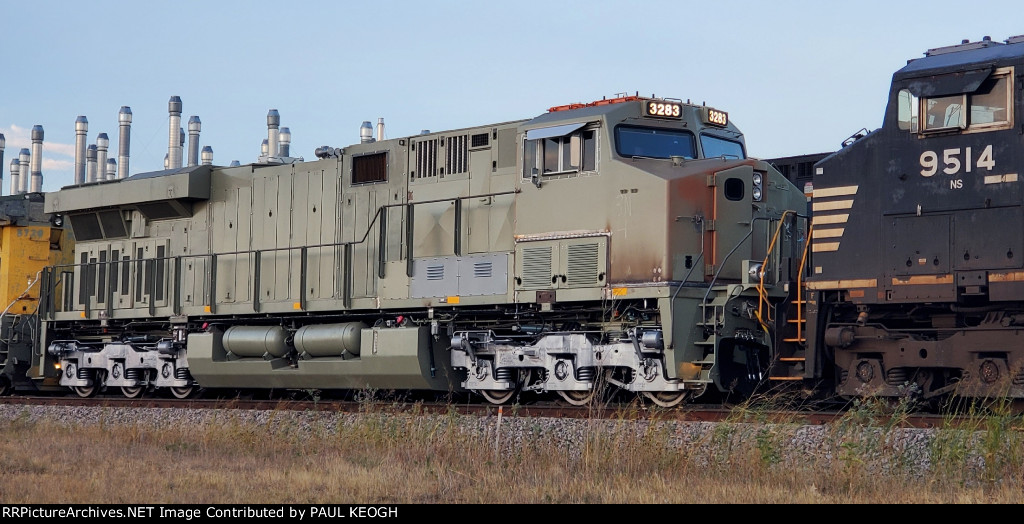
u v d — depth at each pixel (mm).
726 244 15383
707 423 12547
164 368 21578
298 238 19750
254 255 20328
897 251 13305
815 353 13953
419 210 17812
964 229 12781
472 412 15586
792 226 16250
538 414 15047
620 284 15281
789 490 10344
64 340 23922
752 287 15016
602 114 15633
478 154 17188
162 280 21844
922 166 13180
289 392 20781
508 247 16578
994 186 12586
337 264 19031
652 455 11945
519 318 16766
